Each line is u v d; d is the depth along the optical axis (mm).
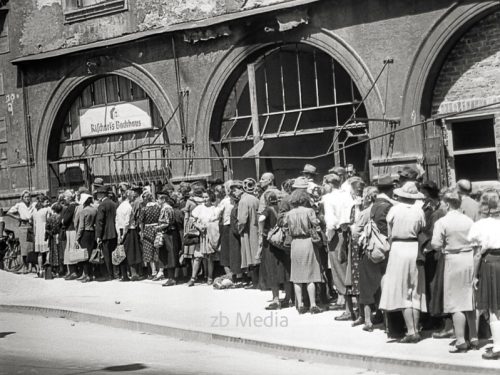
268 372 10414
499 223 10148
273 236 14102
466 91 18062
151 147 23578
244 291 16656
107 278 19984
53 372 10734
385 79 18781
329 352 10828
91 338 13562
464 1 17609
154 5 22844
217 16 21422
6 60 26172
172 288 17844
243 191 16844
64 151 25656
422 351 10461
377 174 18875
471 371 9406
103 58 24078
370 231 11695
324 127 20406
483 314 10977
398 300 11023
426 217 11359
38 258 21594
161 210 18156
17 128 26078
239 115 22031
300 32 20156
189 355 11789
